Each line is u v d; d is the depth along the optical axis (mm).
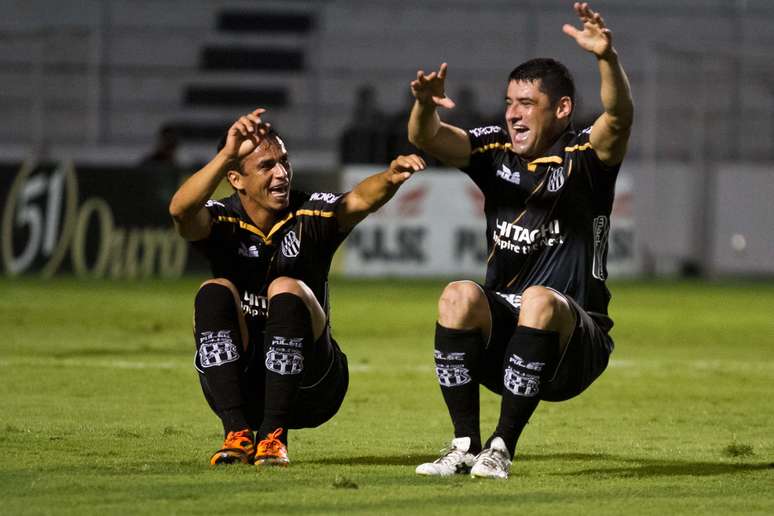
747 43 78250
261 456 13797
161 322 39625
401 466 14320
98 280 59719
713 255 69750
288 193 14461
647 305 51406
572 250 14086
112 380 24266
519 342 13297
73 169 61719
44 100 71562
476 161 14320
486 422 19750
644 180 69375
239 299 14328
